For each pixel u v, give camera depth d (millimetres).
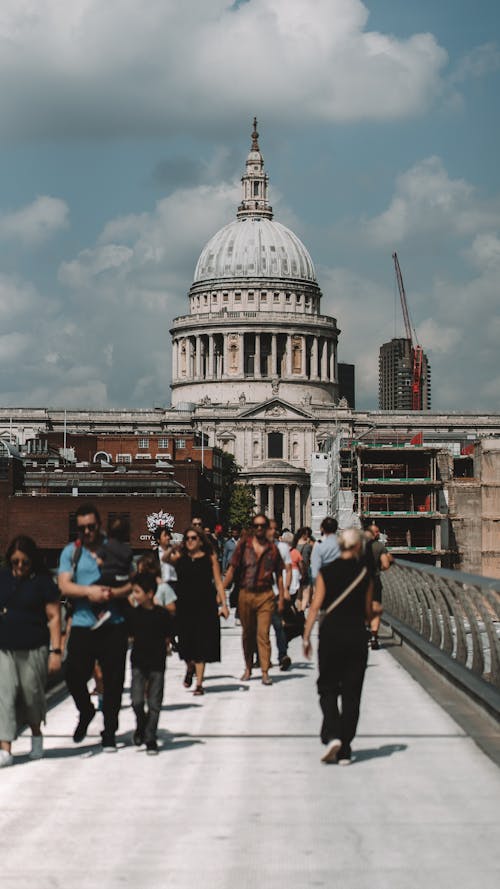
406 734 24703
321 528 35719
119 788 20578
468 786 20234
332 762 22016
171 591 29172
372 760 22297
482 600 26859
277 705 29141
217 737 24938
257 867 16078
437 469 164375
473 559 160375
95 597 23188
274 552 33531
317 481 195750
